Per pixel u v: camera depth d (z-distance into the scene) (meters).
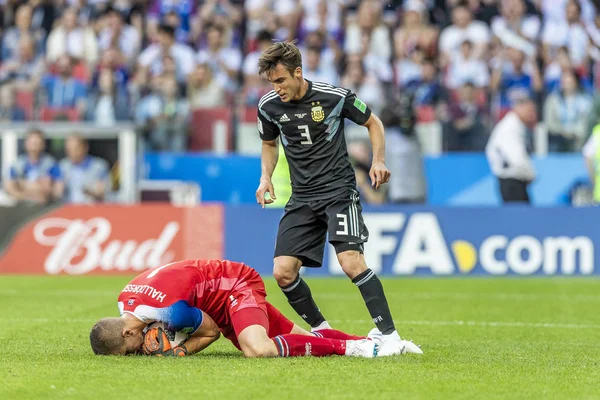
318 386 15.93
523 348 22.50
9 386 15.98
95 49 61.78
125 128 52.62
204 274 19.53
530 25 60.66
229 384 16.05
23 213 47.06
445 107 56.69
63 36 61.84
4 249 46.94
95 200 52.78
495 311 31.98
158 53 60.78
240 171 55.16
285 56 19.72
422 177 52.75
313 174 20.44
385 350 19.75
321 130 20.25
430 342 23.67
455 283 43.00
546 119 57.00
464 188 54.41
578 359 20.42
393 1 61.66
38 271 46.78
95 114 57.28
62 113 57.16
